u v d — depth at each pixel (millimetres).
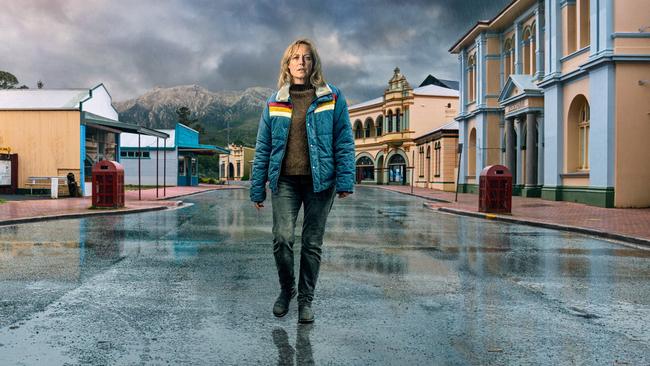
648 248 8367
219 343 3523
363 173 61531
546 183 21375
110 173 15727
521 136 25422
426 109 53500
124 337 3637
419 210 17406
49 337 3621
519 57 26641
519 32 26578
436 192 33906
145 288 5168
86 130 24391
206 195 28719
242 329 3838
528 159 23625
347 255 7449
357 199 25219
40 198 21234
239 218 13453
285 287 4148
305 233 4020
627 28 16516
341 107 3980
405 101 53406
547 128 21328
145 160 42406
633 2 16469
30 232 10000
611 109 16703
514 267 6531
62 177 23094
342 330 3830
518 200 21281
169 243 8508
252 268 6285
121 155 42375
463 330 3857
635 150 16656
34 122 23344
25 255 7172
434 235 10047
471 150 33062
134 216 14039
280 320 4078
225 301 4668
